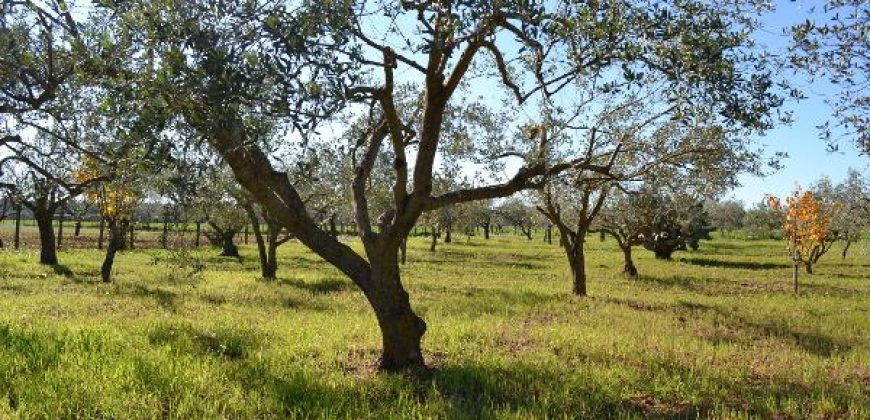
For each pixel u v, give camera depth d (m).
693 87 6.54
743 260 47.03
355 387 7.98
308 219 8.78
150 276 24.17
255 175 8.17
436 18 6.11
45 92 6.88
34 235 58.53
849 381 9.61
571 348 10.89
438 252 52.44
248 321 13.21
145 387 7.41
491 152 16.25
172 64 5.00
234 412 6.93
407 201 8.79
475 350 10.48
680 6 6.68
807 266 36.09
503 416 6.99
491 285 24.25
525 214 57.84
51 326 11.02
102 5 5.53
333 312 15.35
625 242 32.06
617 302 18.91
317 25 5.27
